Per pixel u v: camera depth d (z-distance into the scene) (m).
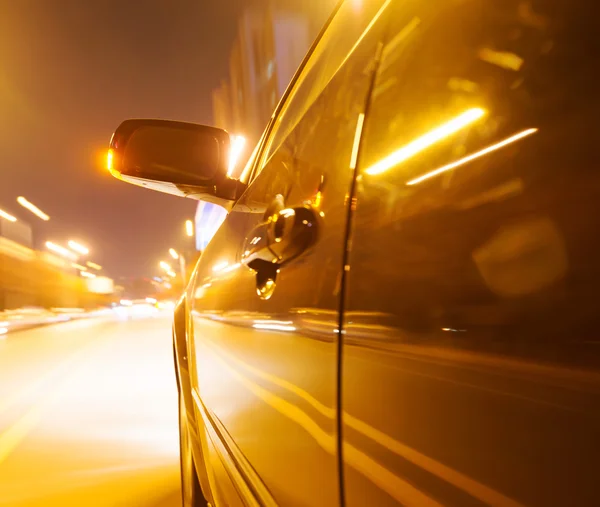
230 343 2.34
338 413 1.27
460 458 0.89
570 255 0.77
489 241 0.90
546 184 0.83
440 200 1.04
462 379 0.90
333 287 1.35
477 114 1.01
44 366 12.09
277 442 1.68
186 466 3.60
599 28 0.81
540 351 0.77
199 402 3.12
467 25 1.13
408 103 1.25
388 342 1.09
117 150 2.92
